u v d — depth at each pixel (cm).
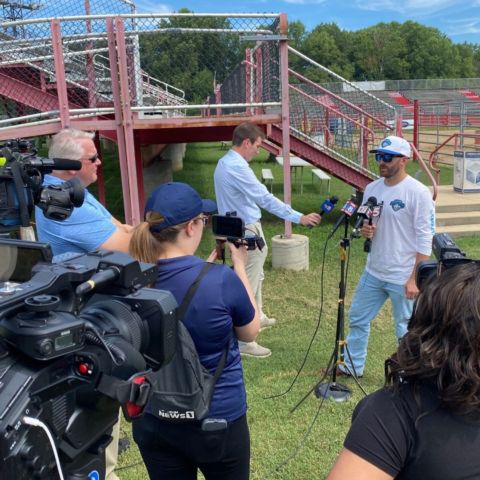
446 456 109
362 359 409
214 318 181
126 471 306
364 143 932
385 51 10631
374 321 543
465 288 108
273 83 702
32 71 788
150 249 186
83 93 757
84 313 130
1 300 108
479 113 2766
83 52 647
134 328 134
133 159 624
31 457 101
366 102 1420
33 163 152
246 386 402
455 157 1105
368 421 116
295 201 1195
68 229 264
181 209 186
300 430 345
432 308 111
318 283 665
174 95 959
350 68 10550
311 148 900
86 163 277
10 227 149
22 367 105
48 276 119
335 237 877
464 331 105
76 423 115
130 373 123
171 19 634
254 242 219
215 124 671
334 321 543
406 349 114
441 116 2580
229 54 690
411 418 112
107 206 1156
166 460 195
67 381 111
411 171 1517
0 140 573
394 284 376
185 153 2350
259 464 311
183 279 183
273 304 595
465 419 110
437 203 998
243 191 443
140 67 650
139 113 719
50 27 586
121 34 590
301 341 491
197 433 183
